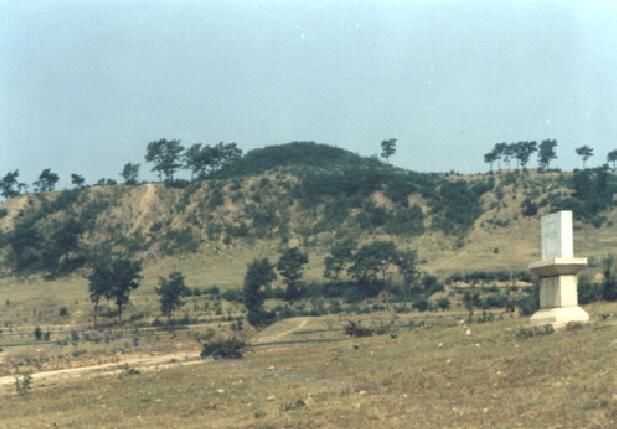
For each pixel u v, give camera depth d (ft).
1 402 189.37
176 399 156.25
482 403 111.65
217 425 118.62
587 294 274.36
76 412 154.81
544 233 174.09
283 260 533.96
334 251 571.28
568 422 93.09
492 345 159.02
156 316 503.61
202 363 237.66
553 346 141.28
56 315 532.32
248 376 180.14
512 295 471.21
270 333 416.05
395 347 187.52
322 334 395.34
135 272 518.37
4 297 593.83
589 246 599.98
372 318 433.48
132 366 282.77
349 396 133.08
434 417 105.50
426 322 402.52
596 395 103.24
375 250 549.95
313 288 545.03
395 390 134.92
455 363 146.72
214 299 540.93
